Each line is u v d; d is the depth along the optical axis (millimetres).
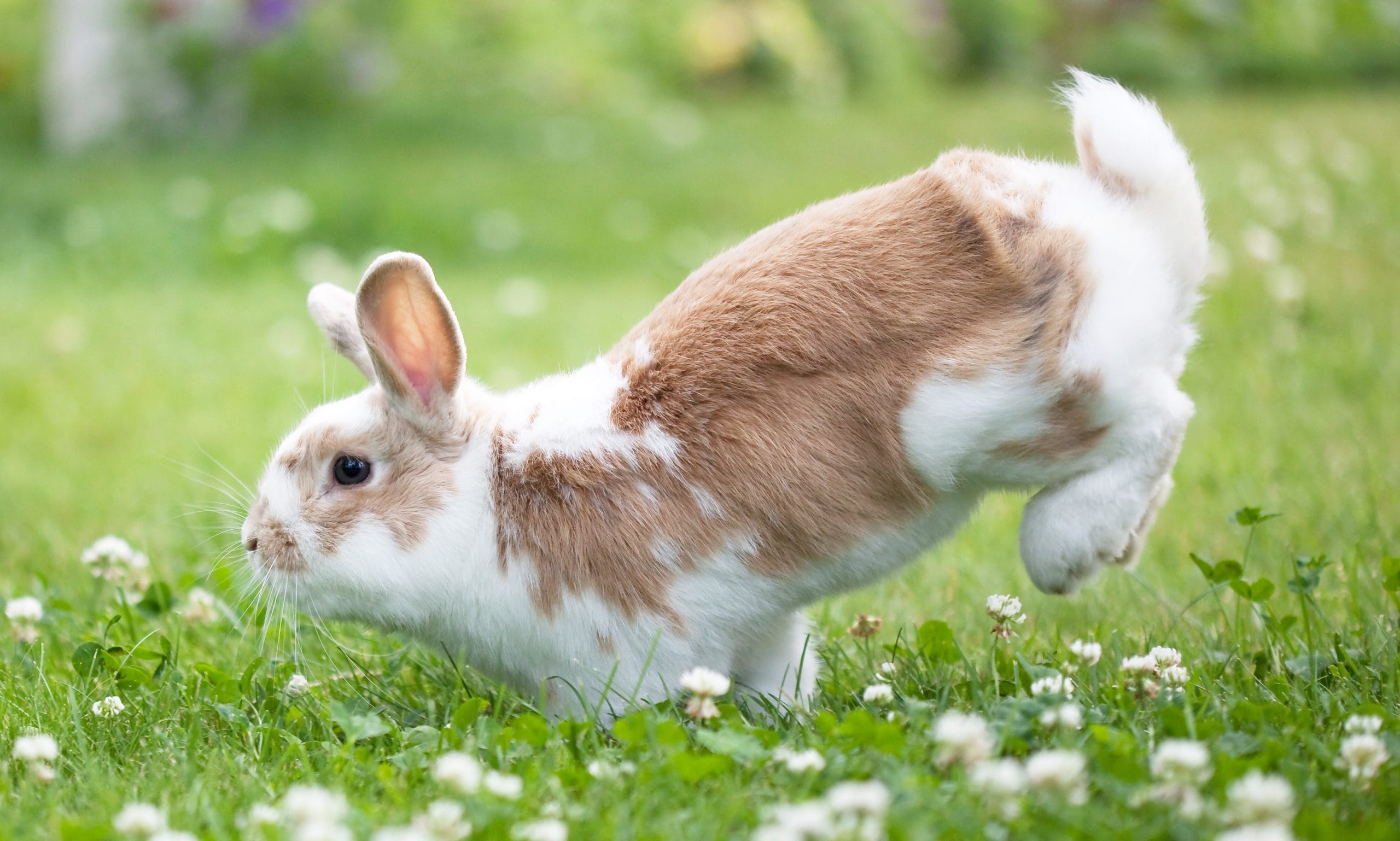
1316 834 3438
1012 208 4773
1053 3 26031
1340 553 6277
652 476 4719
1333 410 8422
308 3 21000
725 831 3660
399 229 14992
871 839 3361
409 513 4867
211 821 3836
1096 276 4652
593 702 4797
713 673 4773
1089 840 3410
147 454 8805
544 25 22891
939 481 4723
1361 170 15109
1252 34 25094
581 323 11484
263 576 5016
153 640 5840
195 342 11531
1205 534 6691
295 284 13578
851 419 4652
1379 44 25094
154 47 19938
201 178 17109
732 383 4707
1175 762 3631
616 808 3779
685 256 14281
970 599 6152
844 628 5871
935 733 4133
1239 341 9930
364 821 3740
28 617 5617
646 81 22891
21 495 8141
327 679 5402
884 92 23875
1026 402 4613
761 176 17141
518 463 4848
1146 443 4727
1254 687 4754
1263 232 12008
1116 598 6074
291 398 9969
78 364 10883
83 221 15188
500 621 4852
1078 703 4480
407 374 4953
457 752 4309
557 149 19266
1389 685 4602
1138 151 4844
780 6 23859
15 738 4719
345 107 21078
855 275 4715
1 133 20922
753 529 4676
